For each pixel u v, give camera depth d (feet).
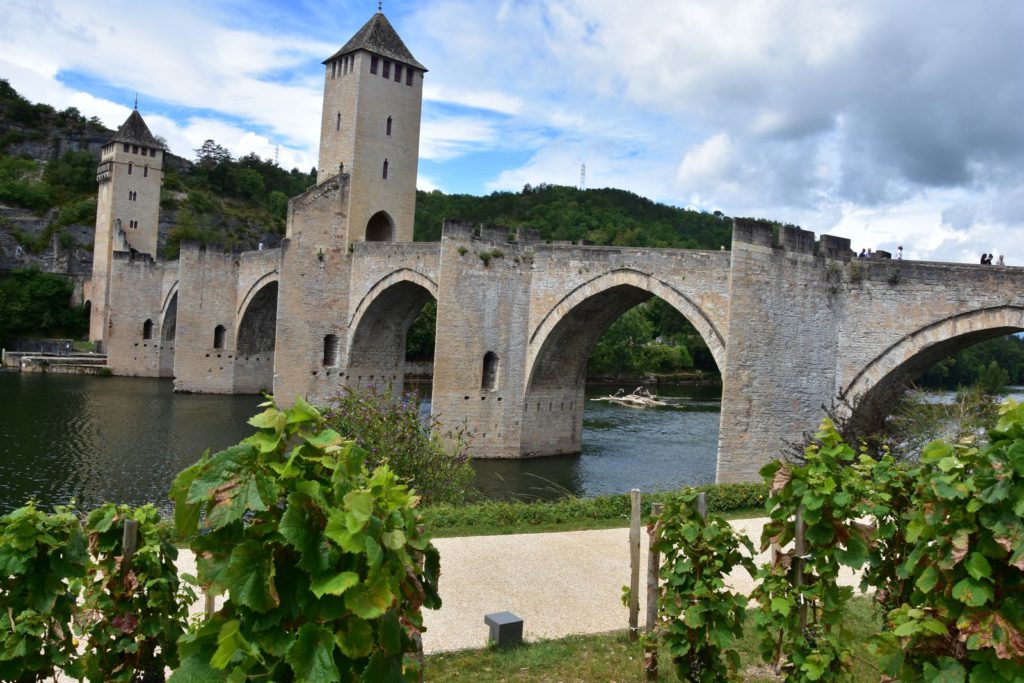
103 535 35.47
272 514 20.49
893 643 30.30
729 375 120.47
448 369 154.10
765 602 38.01
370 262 188.55
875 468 42.06
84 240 452.76
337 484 20.26
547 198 547.08
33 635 31.76
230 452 20.57
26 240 437.99
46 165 526.57
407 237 206.39
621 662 45.19
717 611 38.06
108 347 305.94
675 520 39.78
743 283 120.88
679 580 38.73
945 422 113.60
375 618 20.21
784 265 123.85
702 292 131.75
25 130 569.23
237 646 19.39
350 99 197.06
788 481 38.17
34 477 127.95
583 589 59.62
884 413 125.08
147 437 168.45
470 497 127.03
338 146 200.03
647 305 486.38
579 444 175.42
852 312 126.41
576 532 78.07
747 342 121.39
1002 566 27.22
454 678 42.65
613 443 189.67
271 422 20.81
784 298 123.75
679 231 538.06
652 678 42.14
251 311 254.88
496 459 159.12
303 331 191.11
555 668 44.19
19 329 381.81
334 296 194.59
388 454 91.56
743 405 121.29
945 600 27.99
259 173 606.96
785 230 124.06
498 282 157.99
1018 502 25.29
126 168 357.61
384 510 22.04
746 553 70.69
